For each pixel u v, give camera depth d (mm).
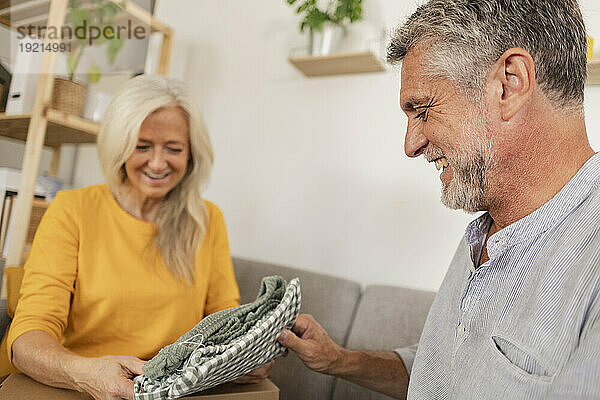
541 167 563
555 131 555
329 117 1792
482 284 611
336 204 1752
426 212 1574
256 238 1922
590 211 520
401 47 636
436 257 1549
